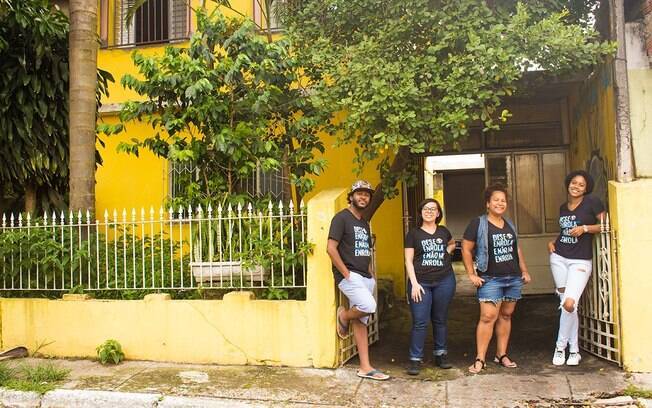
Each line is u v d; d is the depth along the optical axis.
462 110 5.48
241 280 5.80
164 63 5.96
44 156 7.46
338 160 8.70
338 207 5.68
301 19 6.80
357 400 4.77
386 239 8.62
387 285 8.20
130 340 5.96
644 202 5.17
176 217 6.56
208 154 6.15
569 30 5.64
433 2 5.96
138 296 6.12
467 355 5.96
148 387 5.13
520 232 8.98
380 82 5.53
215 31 6.20
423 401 4.71
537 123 8.98
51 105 7.44
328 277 5.51
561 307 5.42
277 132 6.82
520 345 6.21
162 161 9.41
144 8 10.01
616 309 5.27
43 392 5.06
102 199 9.56
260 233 5.75
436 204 5.45
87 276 6.35
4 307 6.32
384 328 7.18
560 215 5.60
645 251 5.15
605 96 6.48
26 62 7.31
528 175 9.01
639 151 6.00
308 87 6.80
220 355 5.75
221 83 6.10
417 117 5.66
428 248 5.41
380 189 6.88
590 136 7.29
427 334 6.95
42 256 6.33
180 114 6.15
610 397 4.65
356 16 6.41
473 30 5.68
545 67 5.89
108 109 9.48
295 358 5.59
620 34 5.97
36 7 7.38
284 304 5.62
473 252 5.57
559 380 5.05
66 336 6.13
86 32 6.69
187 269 6.15
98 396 4.95
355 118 5.56
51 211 7.87
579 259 5.41
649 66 6.04
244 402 4.75
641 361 5.12
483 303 5.41
